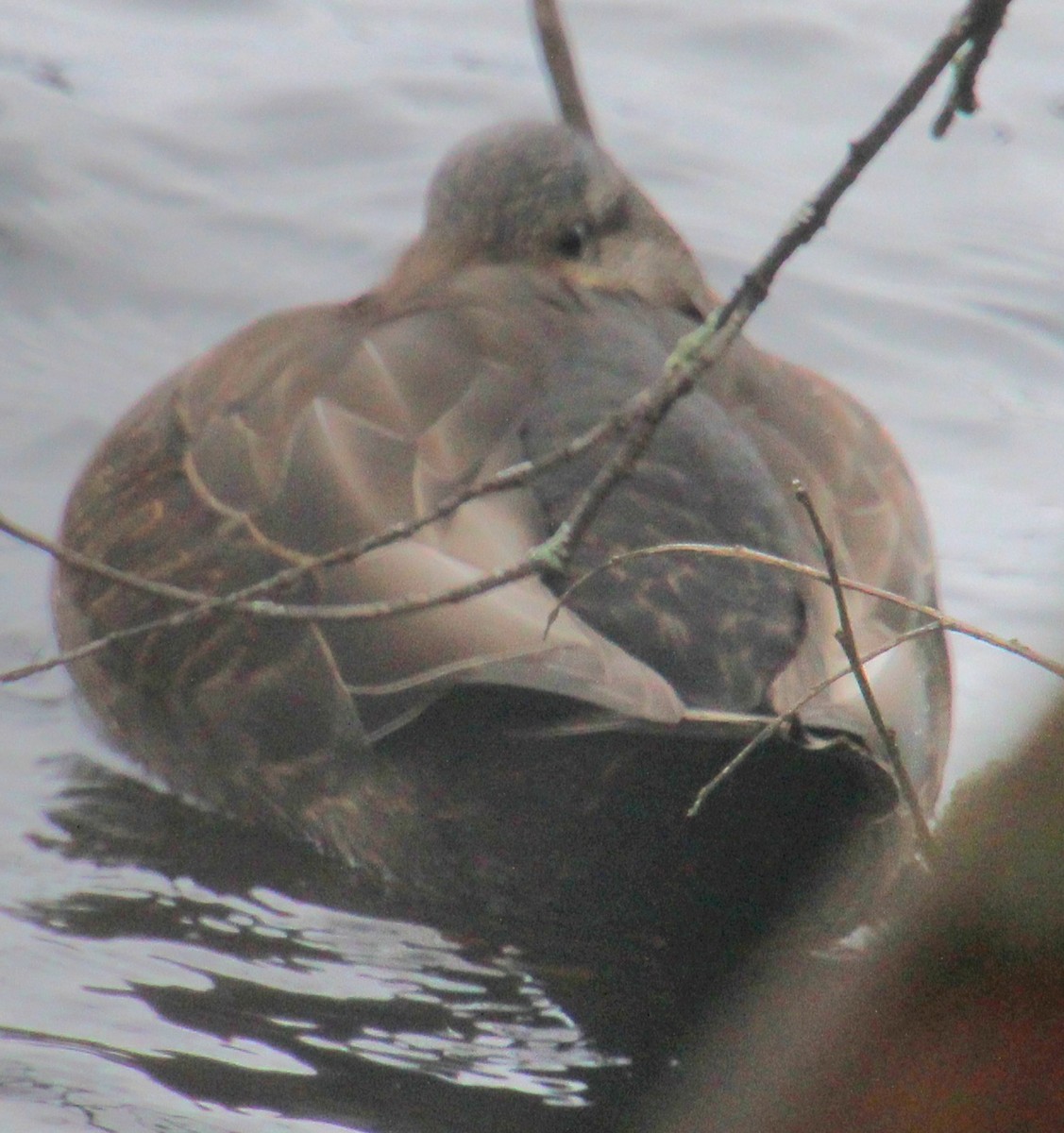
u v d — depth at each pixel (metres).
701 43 28.30
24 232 23.30
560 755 14.15
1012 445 21.31
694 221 24.38
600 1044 13.35
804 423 16.31
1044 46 28.55
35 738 17.05
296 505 15.50
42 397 21.17
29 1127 11.67
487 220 18.02
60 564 17.89
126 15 28.16
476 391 15.48
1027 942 7.64
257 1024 13.19
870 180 25.69
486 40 28.12
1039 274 24.06
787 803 13.94
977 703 17.42
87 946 13.99
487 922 14.83
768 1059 11.53
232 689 15.80
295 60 27.11
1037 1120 7.61
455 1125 12.31
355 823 15.35
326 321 17.27
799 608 14.48
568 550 11.45
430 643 14.15
